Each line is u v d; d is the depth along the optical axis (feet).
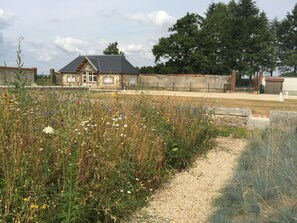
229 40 185.68
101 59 144.36
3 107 12.91
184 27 183.52
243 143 25.59
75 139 11.85
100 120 15.29
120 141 14.39
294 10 234.17
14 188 9.21
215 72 180.75
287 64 226.17
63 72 144.87
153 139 17.17
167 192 15.01
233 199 13.08
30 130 11.76
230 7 205.16
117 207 11.55
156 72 187.93
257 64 182.19
